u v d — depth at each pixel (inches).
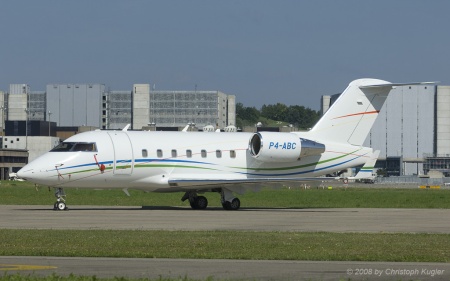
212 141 3378.4
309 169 3486.7
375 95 3555.6
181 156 3287.4
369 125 3558.1
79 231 2036.2
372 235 2010.3
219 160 3366.1
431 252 1649.9
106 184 3171.8
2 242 1755.7
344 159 3523.6
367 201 4367.6
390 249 1697.8
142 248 1669.5
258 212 3095.5
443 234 2073.1
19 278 1221.7
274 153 3373.5
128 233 1987.0
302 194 5285.4
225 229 2198.6
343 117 3528.5
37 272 1333.7
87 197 4394.7
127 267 1403.8
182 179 3230.8
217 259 1525.6
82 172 3083.2
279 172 3459.6
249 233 2022.6
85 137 3142.2
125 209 3181.6
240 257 1539.1
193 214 2874.0
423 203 4178.2
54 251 1593.3
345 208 3582.7
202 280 1238.3
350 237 1942.7
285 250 1657.2
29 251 1596.9
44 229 2108.8
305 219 2667.3
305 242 1812.3
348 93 3538.4
